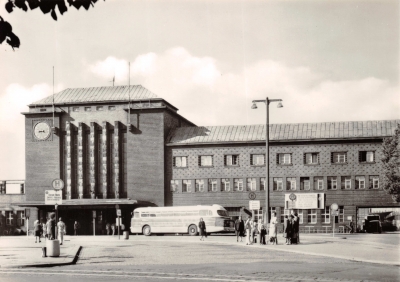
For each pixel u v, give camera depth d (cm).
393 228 7056
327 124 6856
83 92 7512
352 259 2445
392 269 2005
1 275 1909
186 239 4938
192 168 6944
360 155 6569
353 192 6519
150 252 3119
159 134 7012
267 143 4447
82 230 6944
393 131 6562
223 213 5859
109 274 1900
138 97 7244
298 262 2331
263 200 6725
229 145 6881
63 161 7275
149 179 6975
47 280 1725
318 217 6525
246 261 2402
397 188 5844
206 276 1789
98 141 7219
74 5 757
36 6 746
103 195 7088
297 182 6662
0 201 7319
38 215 7056
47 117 7319
